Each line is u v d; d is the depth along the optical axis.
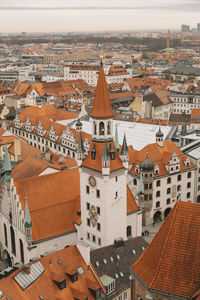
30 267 64.06
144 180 112.19
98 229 83.56
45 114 188.00
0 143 137.25
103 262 73.00
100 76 76.75
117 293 70.56
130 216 90.81
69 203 89.50
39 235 82.88
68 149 151.75
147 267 53.72
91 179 81.44
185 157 122.44
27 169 100.44
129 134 148.12
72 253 69.38
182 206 53.41
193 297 48.50
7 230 91.75
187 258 51.16
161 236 54.19
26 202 78.12
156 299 51.34
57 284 64.62
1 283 60.44
